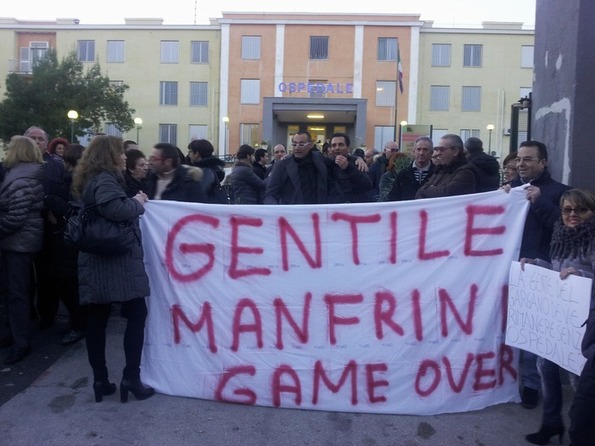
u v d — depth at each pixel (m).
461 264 4.54
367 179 5.73
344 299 4.52
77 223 4.23
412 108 42.81
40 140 6.37
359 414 4.48
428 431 4.23
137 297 4.35
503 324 4.56
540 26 6.23
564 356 3.81
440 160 5.19
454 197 4.53
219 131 44.03
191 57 44.31
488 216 4.53
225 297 4.61
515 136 8.47
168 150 5.20
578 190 3.85
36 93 38.31
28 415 4.39
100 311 4.52
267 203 5.64
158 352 4.70
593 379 3.17
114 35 44.47
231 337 4.60
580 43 5.21
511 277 4.32
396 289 4.52
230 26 43.34
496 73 43.34
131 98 44.72
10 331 5.82
